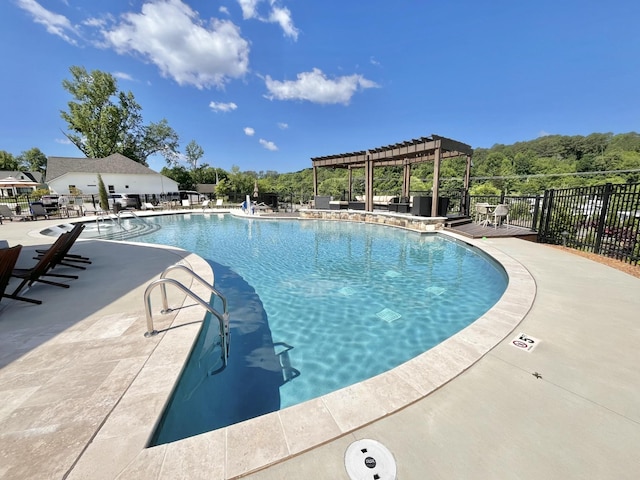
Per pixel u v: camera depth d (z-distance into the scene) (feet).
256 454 4.68
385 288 16.38
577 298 11.34
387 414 5.53
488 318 9.58
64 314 10.37
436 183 33.78
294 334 11.47
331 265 21.33
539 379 6.56
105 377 6.80
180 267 9.67
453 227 32.60
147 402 5.99
